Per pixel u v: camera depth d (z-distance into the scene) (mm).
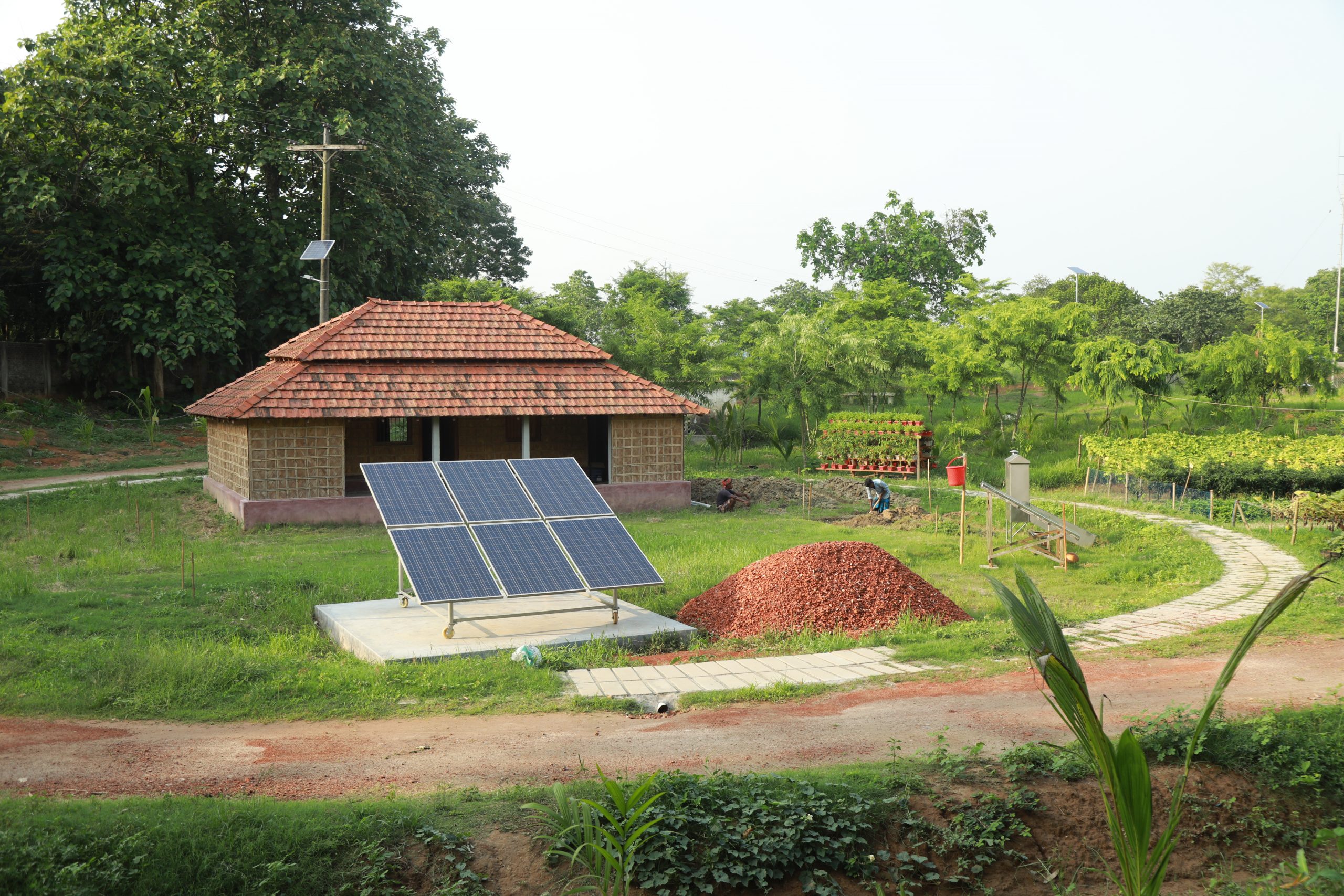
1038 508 22047
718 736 8484
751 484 30016
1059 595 15977
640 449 27109
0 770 7438
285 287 38344
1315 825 6887
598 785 6672
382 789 7098
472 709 9469
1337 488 24250
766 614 13570
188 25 37188
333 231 38875
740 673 10922
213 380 43438
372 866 5652
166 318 36000
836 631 13062
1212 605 14445
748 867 5859
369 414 23375
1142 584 16906
